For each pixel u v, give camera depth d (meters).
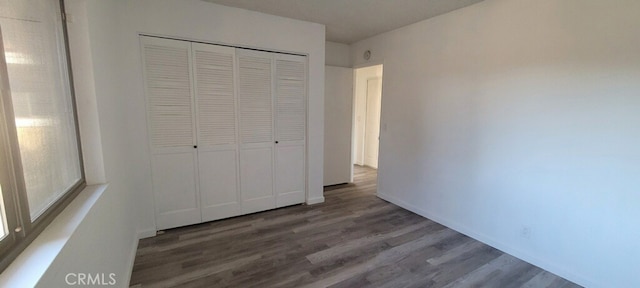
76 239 1.07
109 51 1.97
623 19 1.75
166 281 1.98
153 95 2.57
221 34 2.78
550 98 2.12
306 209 3.45
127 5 2.36
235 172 3.09
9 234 0.85
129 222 2.23
